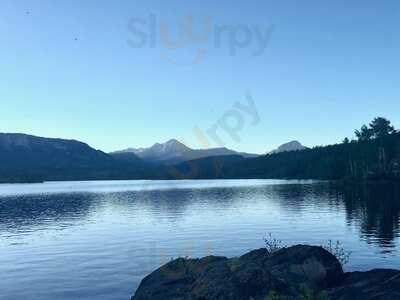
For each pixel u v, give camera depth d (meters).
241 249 44.75
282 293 20.72
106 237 57.44
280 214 81.56
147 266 37.69
